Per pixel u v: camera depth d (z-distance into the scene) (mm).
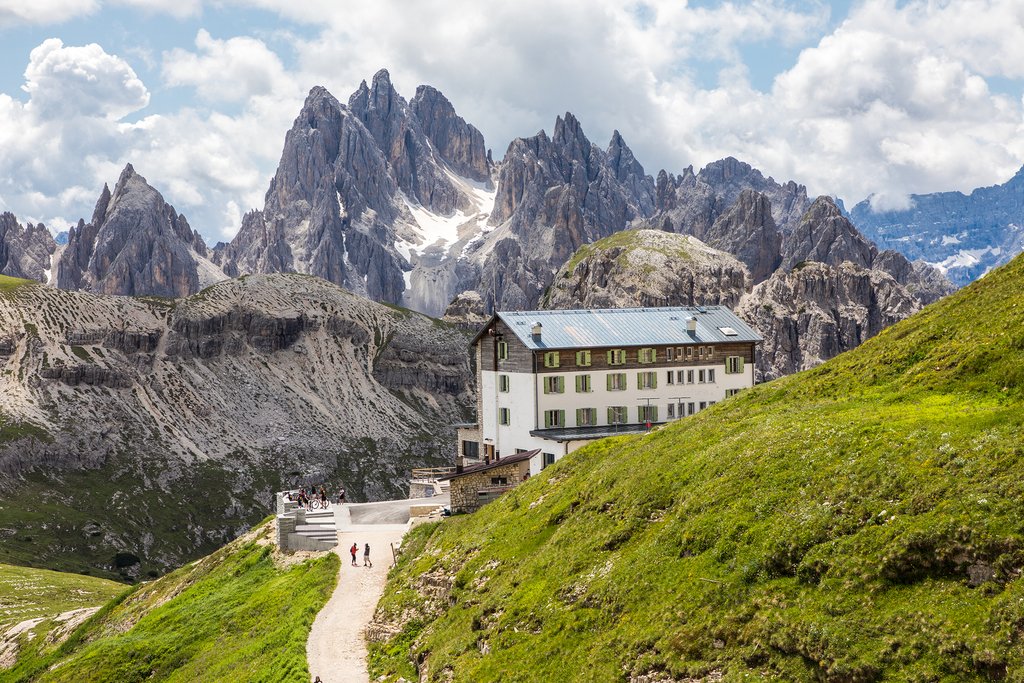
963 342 54594
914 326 63125
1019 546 33125
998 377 48594
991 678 30156
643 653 38969
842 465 42812
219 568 97062
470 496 86250
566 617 45594
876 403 52500
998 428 40281
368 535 91750
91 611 118188
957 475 38062
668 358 122625
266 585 82625
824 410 54219
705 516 44719
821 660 33531
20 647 113812
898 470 40188
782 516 41500
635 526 49625
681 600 40344
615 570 46156
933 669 31250
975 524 34719
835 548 37906
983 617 31688
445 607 58750
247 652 64875
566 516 58656
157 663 72812
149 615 90750
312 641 61781
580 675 40344
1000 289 59281
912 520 36812
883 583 35375
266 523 106438
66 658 100625
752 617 37375
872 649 32938
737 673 35156
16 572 171000
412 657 55031
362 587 73562
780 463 46062
